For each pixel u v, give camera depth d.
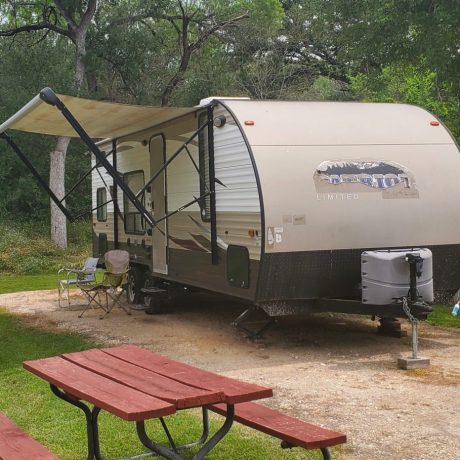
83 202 22.86
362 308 6.88
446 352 6.93
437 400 5.18
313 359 6.76
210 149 7.78
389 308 6.69
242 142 7.12
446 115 14.05
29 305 10.91
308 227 6.95
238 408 3.88
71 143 23.33
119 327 8.76
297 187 6.93
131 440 4.38
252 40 26.97
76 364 4.11
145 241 10.13
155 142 9.56
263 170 6.89
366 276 6.73
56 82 20.84
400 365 6.27
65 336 8.16
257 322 7.96
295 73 27.69
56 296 11.88
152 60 24.98
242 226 7.20
